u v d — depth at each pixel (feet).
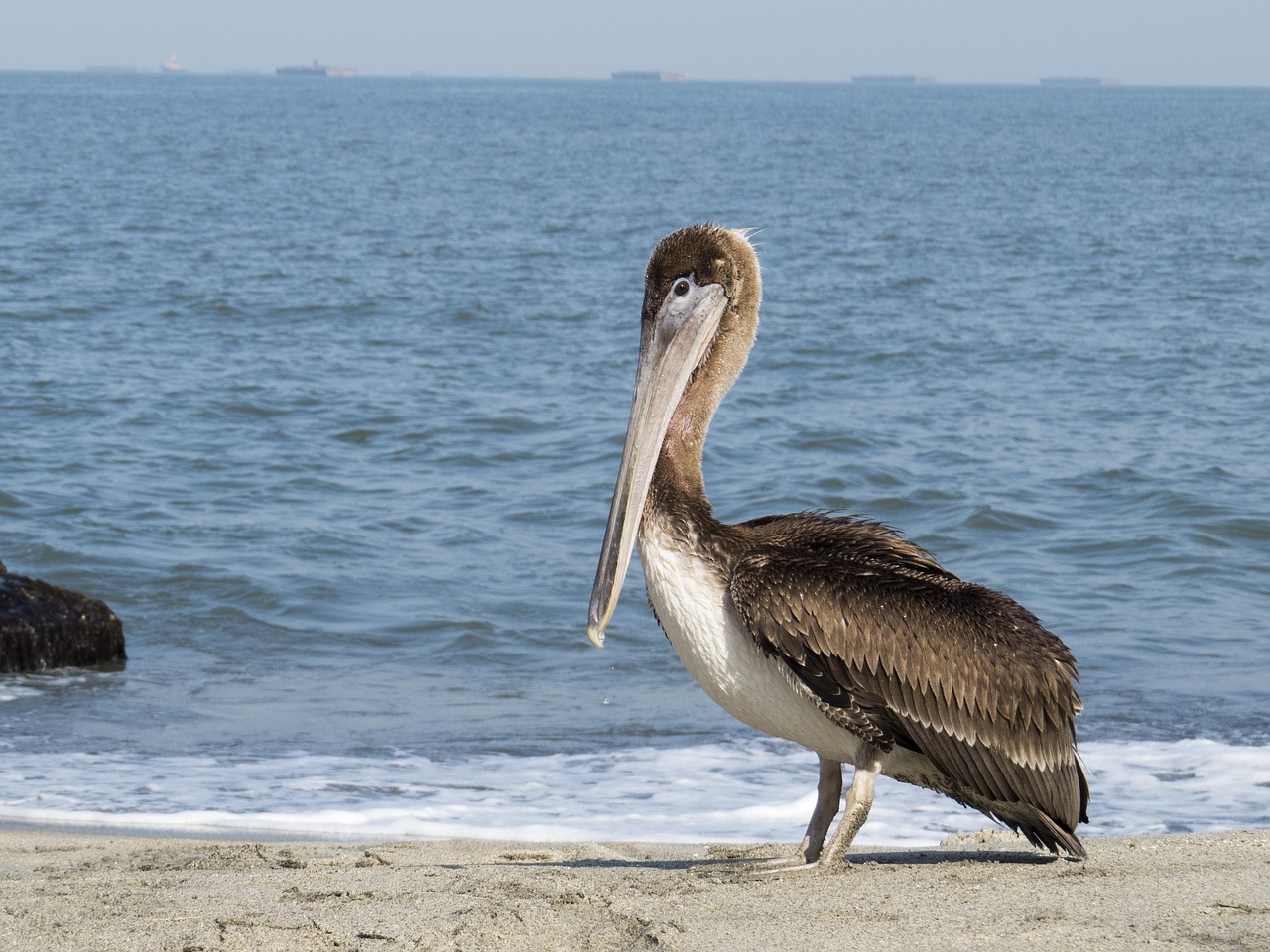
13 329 105.09
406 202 230.27
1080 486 67.10
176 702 39.81
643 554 21.86
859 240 183.32
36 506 61.41
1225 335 110.22
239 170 301.43
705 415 22.76
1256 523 60.59
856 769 21.39
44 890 21.76
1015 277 147.54
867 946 17.43
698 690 41.27
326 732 37.24
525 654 44.93
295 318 115.03
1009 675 21.02
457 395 86.58
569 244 173.68
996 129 641.40
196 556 54.90
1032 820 21.85
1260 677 41.68
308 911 19.67
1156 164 379.76
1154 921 17.94
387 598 50.52
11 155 329.93
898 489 67.05
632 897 19.90
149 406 81.61
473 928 18.56
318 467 70.13
